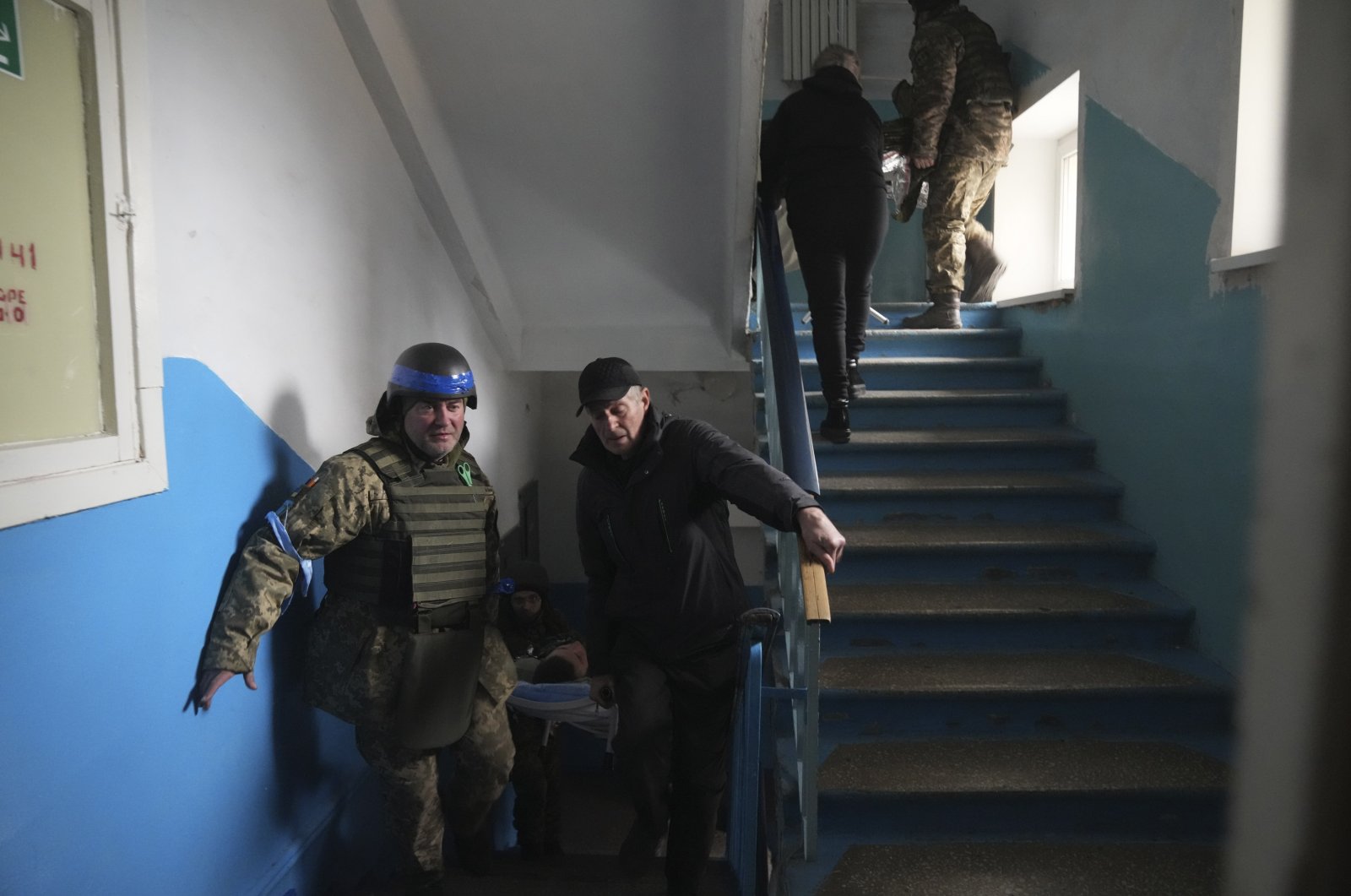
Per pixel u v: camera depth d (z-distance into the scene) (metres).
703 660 2.01
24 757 1.26
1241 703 0.34
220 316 1.83
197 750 1.70
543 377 5.50
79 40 1.38
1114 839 2.27
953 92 4.11
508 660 2.26
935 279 4.44
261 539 1.80
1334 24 0.29
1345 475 0.29
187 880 1.67
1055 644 2.83
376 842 2.58
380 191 2.80
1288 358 0.31
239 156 1.92
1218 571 2.70
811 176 3.12
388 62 2.65
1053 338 4.00
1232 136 2.64
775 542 3.18
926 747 2.51
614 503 2.01
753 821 1.97
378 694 1.97
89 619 1.39
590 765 5.75
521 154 3.20
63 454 1.33
